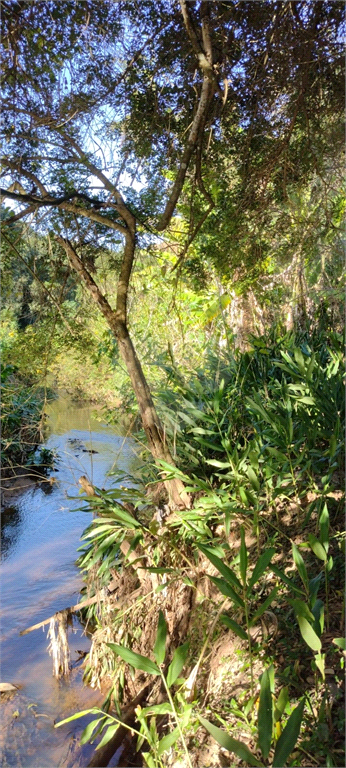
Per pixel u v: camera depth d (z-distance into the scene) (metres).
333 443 2.22
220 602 2.38
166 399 3.37
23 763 2.15
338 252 3.52
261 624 2.09
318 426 2.67
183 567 2.67
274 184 2.88
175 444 3.07
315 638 1.51
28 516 4.70
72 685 2.72
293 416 2.87
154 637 2.61
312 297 4.48
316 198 3.18
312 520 2.45
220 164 2.81
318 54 2.47
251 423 3.20
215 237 2.89
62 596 3.46
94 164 2.55
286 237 3.11
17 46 2.26
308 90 2.61
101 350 3.13
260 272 3.12
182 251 2.82
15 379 4.11
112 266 2.99
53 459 5.47
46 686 2.71
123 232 2.59
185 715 1.71
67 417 7.48
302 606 1.55
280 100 2.70
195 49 2.25
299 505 2.51
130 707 2.40
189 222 2.87
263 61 2.46
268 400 3.03
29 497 5.09
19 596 3.46
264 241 3.01
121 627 2.67
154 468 3.39
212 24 2.34
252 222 2.86
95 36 2.40
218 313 4.74
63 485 5.23
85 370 4.42
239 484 2.59
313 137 2.71
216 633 2.24
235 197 2.85
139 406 2.81
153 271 3.68
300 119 2.72
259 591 2.24
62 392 7.68
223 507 2.46
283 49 2.42
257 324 4.90
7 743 2.27
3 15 2.20
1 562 3.92
